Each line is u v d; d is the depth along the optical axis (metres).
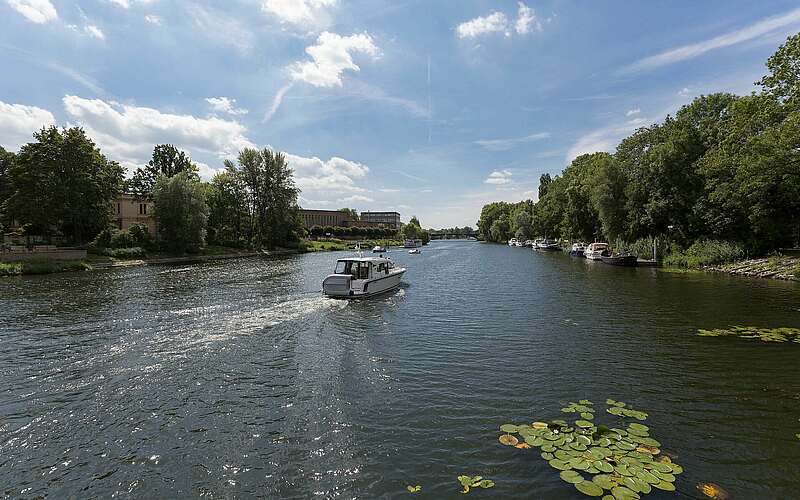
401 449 7.25
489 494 5.90
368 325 16.98
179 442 7.70
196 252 62.91
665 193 46.03
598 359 12.16
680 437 7.51
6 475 6.77
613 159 57.88
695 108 47.03
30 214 49.22
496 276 36.28
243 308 20.62
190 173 78.25
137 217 72.31
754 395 9.41
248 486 6.31
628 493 5.66
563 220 81.62
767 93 26.75
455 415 8.55
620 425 7.97
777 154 25.80
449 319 18.09
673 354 12.52
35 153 50.09
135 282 31.31
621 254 46.16
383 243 126.81
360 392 9.89
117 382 10.77
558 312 19.28
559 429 7.72
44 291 26.52
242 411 8.95
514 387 10.09
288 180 82.38
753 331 14.98
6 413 9.05
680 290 25.06
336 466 6.77
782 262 31.06
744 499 5.72
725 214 38.44
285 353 13.14
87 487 6.42
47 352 13.34
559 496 5.76
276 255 71.88
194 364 12.12
